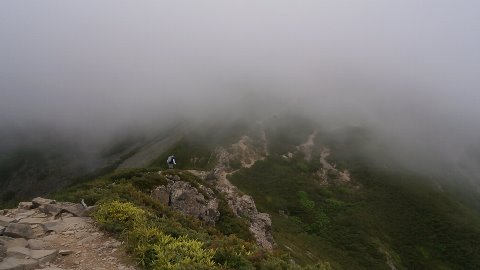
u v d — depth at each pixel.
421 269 80.00
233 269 12.65
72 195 21.25
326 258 64.94
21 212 18.28
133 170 37.12
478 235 90.56
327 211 97.19
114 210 16.84
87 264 12.66
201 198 33.91
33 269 11.96
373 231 88.88
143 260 12.76
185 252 13.12
